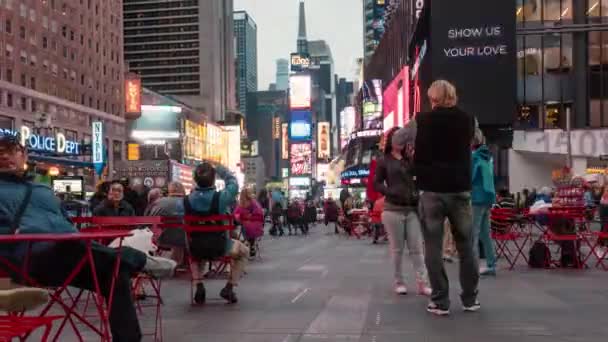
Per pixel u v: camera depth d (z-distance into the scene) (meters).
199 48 195.12
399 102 64.94
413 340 5.65
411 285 9.52
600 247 14.89
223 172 8.34
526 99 44.34
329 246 20.36
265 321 6.72
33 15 78.25
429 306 7.00
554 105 44.06
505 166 43.44
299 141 168.50
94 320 7.03
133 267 4.63
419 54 48.53
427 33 43.34
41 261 4.30
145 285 10.08
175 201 11.23
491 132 42.81
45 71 80.75
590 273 10.84
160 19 196.88
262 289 9.28
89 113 92.06
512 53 40.72
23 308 3.52
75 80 89.12
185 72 195.00
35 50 78.50
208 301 8.28
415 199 8.45
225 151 141.12
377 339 5.72
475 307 7.11
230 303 8.05
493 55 40.84
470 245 6.99
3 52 71.44
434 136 6.82
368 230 27.25
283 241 24.34
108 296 4.57
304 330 6.18
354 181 94.12
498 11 40.91
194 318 7.02
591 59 43.59
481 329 6.09
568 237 11.41
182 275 11.35
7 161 4.34
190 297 8.78
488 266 10.50
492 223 13.45
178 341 5.82
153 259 4.90
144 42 197.75
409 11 63.56
